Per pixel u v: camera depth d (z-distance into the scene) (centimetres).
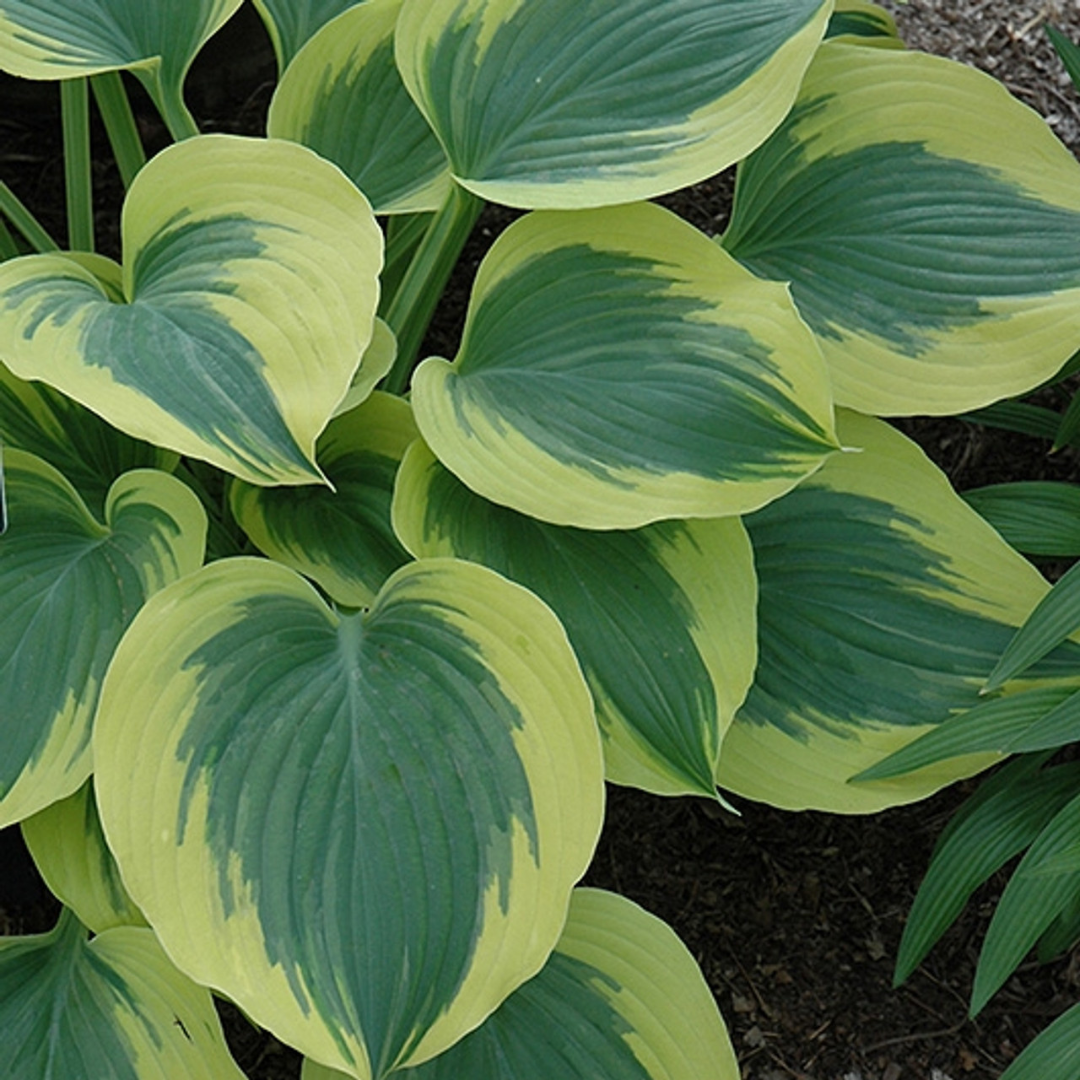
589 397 154
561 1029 151
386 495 162
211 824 143
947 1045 168
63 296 151
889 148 162
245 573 149
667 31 157
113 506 156
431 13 157
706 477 151
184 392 145
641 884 174
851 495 162
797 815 176
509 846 144
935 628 160
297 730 145
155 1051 149
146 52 163
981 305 159
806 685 160
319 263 148
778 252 163
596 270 157
